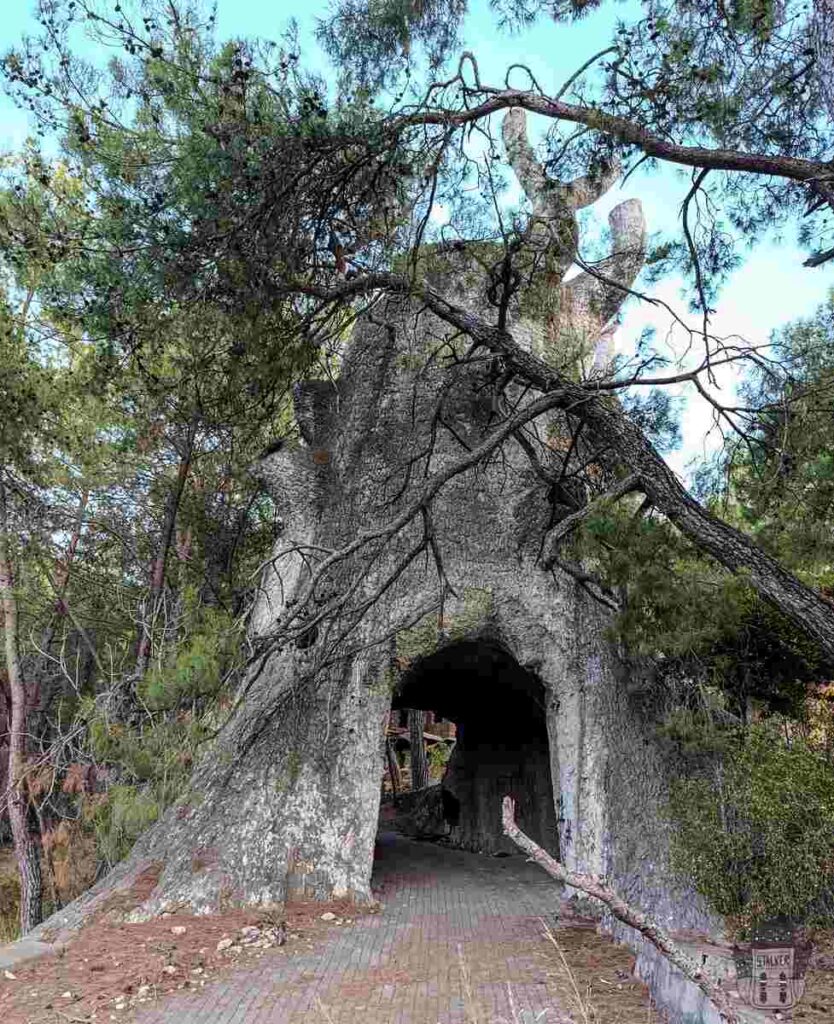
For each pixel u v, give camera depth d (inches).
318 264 477.7
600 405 472.7
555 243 469.1
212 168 405.1
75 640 943.0
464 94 434.6
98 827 564.7
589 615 590.2
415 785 1272.1
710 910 427.5
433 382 653.9
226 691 500.4
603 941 420.5
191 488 875.4
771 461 457.7
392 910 492.1
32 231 459.5
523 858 698.2
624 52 391.9
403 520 475.8
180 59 422.0
